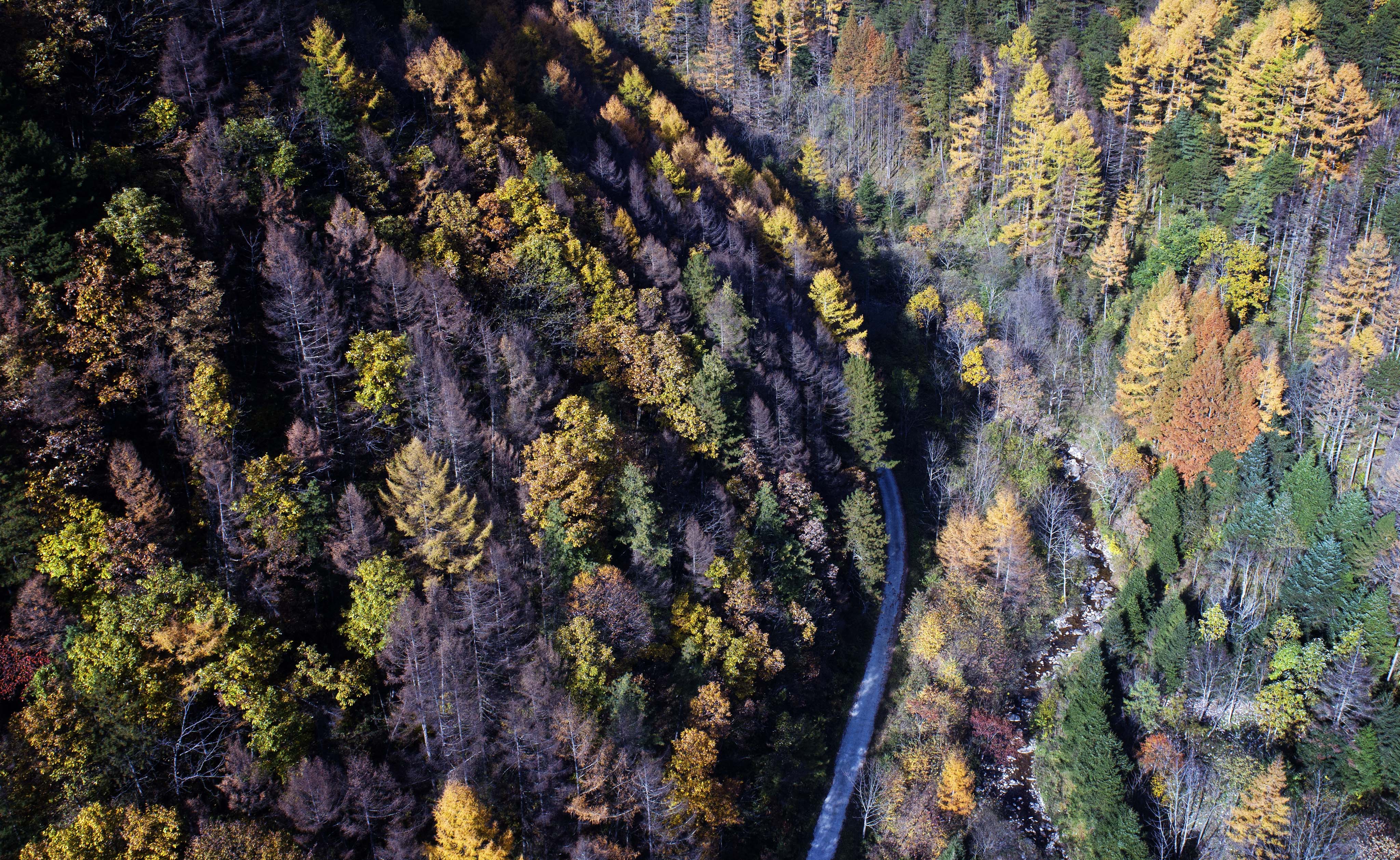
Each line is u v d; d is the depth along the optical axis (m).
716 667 47.00
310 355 46.44
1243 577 60.97
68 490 36.94
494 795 35.56
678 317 65.06
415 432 47.56
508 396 51.66
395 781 34.31
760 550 54.34
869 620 61.91
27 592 32.94
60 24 51.06
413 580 39.75
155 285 42.97
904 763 49.19
